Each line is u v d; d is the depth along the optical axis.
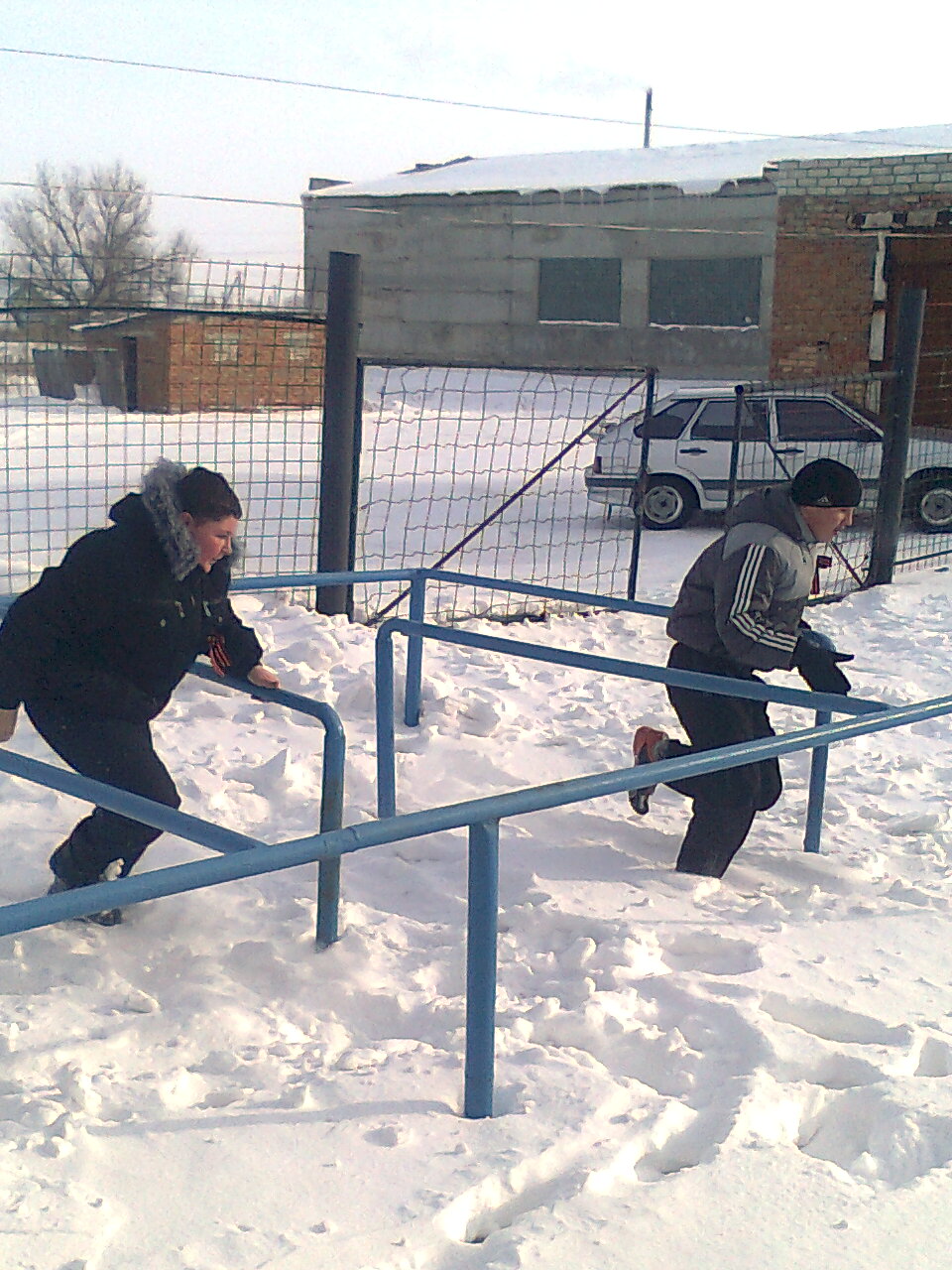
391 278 38.03
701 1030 3.58
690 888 4.75
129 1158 2.85
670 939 4.23
